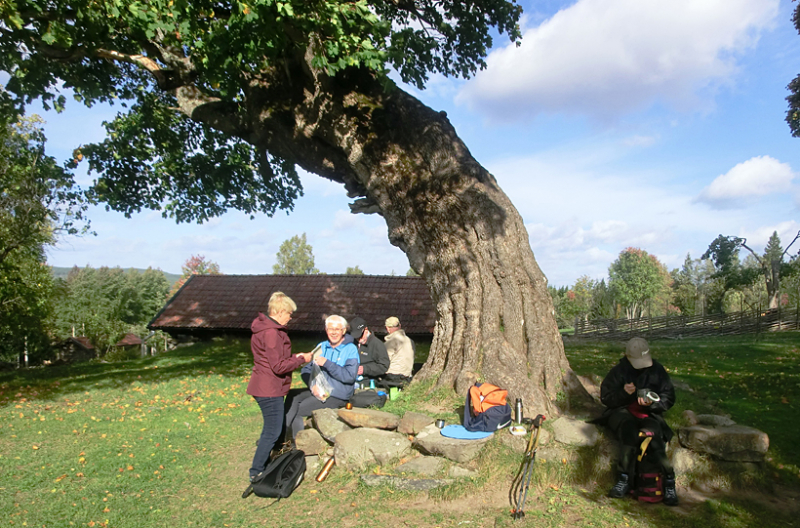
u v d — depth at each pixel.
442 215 7.55
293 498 4.90
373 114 8.12
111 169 14.26
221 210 15.41
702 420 5.74
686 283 61.44
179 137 14.52
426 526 4.24
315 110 8.23
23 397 10.55
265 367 5.13
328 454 5.55
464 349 7.00
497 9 10.91
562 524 4.18
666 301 80.69
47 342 42.47
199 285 24.81
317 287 23.44
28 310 21.41
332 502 4.74
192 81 10.23
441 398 6.68
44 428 7.69
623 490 4.67
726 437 5.08
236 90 8.81
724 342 20.62
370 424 5.68
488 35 11.39
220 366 14.84
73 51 9.52
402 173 7.93
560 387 6.57
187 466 5.89
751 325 26.11
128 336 56.81
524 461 4.91
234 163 14.73
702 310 49.19
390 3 10.95
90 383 12.30
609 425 5.31
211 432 7.29
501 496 4.68
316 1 7.04
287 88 8.84
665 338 25.98
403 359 7.83
